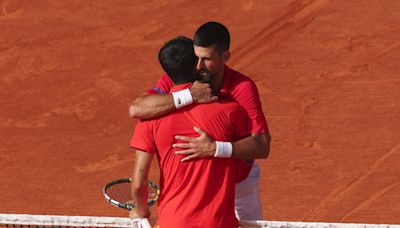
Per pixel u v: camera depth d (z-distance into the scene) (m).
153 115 17.22
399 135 42.22
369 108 45.09
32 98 49.53
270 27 56.59
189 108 17.28
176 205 17.23
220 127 17.25
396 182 38.09
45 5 63.88
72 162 41.78
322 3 58.88
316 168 39.69
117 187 24.30
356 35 54.44
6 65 54.56
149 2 62.53
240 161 19.94
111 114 46.84
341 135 42.56
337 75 49.41
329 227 18.66
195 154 17.00
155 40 57.00
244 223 18.80
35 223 19.94
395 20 56.00
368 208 36.28
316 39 54.38
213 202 17.23
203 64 18.31
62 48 56.59
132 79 51.44
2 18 62.25
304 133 43.03
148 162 17.48
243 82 19.30
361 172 39.12
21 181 40.16
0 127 46.03
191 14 60.16
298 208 36.56
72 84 51.12
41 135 44.84
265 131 18.73
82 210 37.44
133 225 18.91
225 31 18.33
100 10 62.12
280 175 39.19
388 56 51.28
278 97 47.25
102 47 56.34
